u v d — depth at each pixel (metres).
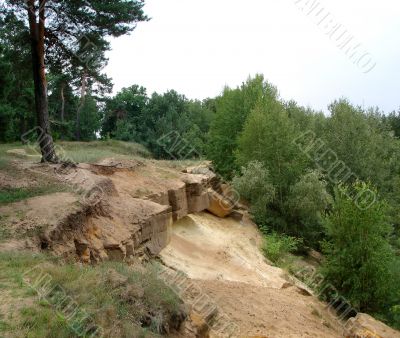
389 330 14.88
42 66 17.69
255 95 38.59
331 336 14.43
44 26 17.53
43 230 10.31
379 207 19.72
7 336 5.87
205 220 24.62
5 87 32.84
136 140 50.84
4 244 9.38
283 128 31.67
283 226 29.36
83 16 17.39
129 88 59.38
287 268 23.34
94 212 12.85
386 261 19.03
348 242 19.42
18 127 40.91
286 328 13.57
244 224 27.56
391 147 41.50
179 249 18.72
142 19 18.30
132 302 8.05
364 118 40.28
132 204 15.38
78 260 10.59
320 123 39.75
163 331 8.21
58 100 45.19
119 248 12.05
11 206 11.64
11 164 17.03
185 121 52.50
